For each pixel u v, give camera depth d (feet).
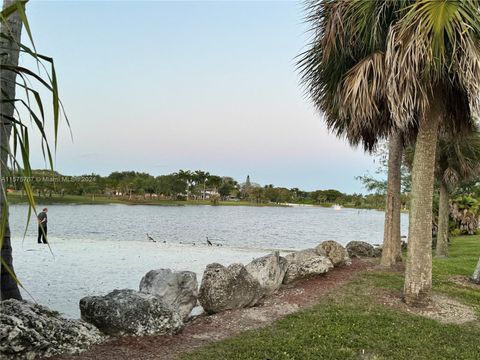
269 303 22.39
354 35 20.65
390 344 16.16
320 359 14.42
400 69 17.80
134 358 13.94
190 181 406.62
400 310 21.07
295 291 25.22
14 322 12.62
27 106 6.91
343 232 120.88
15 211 127.54
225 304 20.56
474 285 28.14
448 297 23.97
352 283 27.12
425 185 21.61
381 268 33.12
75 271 37.70
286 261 27.22
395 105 18.22
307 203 515.09
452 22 16.99
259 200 454.81
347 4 20.21
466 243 63.10
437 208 64.18
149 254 51.19
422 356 15.15
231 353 14.65
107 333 15.65
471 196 83.05
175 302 19.60
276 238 95.20
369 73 19.84
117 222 136.87
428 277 21.81
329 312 20.31
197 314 21.95
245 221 168.25
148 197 378.32
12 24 17.13
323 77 23.32
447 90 20.86
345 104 20.99
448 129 25.12
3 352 12.09
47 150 6.73
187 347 15.35
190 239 86.89
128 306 16.06
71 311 24.07
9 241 18.13
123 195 362.94
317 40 22.74
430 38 17.28
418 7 18.25
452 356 15.28
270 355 14.55
